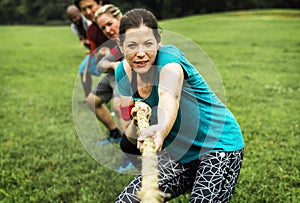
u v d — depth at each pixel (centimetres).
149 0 4234
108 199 350
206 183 219
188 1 4478
